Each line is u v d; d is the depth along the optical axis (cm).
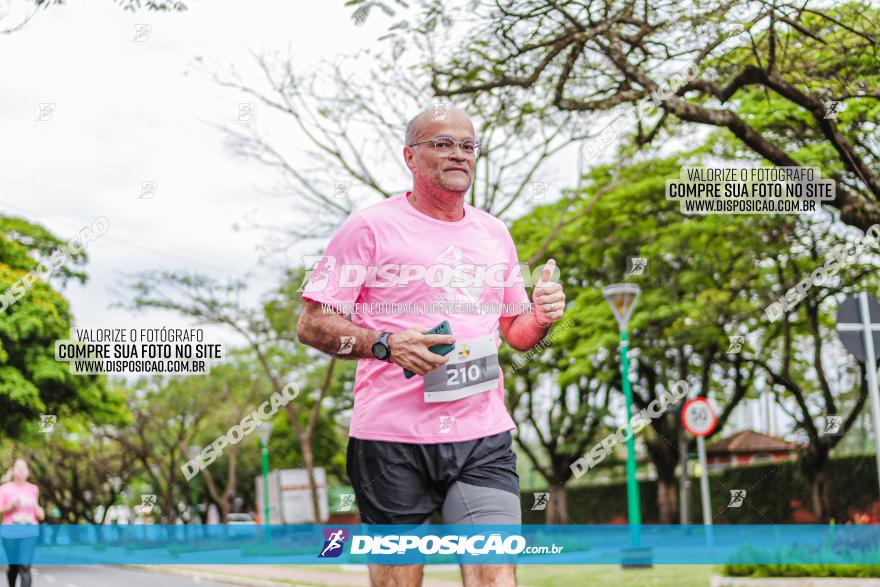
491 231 314
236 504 3488
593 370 2228
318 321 292
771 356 1956
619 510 2895
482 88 973
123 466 3281
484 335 300
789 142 1331
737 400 2192
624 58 907
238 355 2580
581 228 2003
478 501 287
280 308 1884
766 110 1298
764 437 2334
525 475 2998
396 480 290
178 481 3008
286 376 2641
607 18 897
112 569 1627
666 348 2103
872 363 696
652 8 893
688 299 1944
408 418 289
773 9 867
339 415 2988
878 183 948
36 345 2047
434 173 299
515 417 2723
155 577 1430
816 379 1886
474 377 293
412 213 304
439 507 293
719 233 1805
